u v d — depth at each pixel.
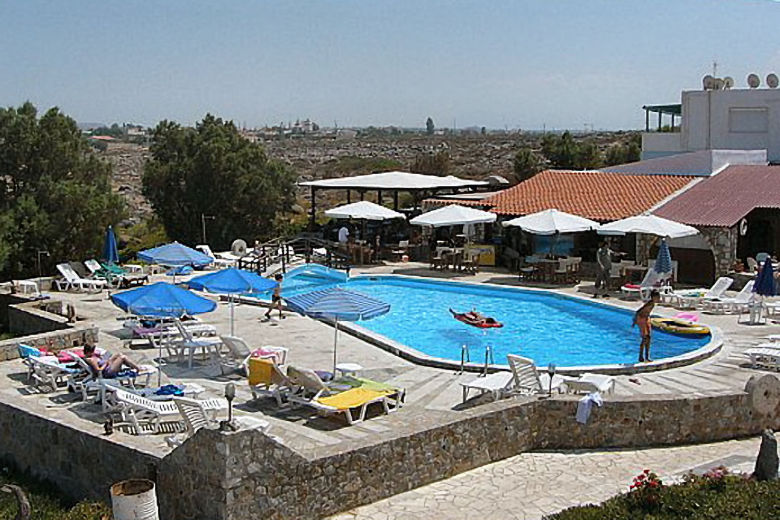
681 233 27.73
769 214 31.72
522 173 69.44
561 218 30.00
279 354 19.11
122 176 90.75
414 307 28.20
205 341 19.17
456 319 26.17
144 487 11.45
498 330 24.83
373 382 16.66
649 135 46.59
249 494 11.55
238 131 52.62
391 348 20.72
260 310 26.39
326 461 12.35
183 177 47.72
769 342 21.47
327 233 40.12
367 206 35.38
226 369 18.73
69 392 16.77
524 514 12.23
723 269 29.16
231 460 11.34
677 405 15.19
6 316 28.03
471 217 32.38
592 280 31.47
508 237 36.31
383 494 13.03
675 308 26.44
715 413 15.41
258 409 15.91
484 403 16.30
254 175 48.31
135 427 14.30
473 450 14.20
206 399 15.44
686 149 44.50
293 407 16.03
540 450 15.11
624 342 23.22
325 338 22.23
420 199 48.47
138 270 32.56
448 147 144.00
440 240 38.66
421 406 16.23
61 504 13.48
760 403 15.71
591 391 16.34
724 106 43.09
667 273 26.95
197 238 47.72
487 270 34.19
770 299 27.56
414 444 13.39
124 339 21.77
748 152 38.22
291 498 11.98
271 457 11.75
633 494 11.78
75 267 31.75
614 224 28.78
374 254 36.69
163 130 51.62
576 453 14.91
